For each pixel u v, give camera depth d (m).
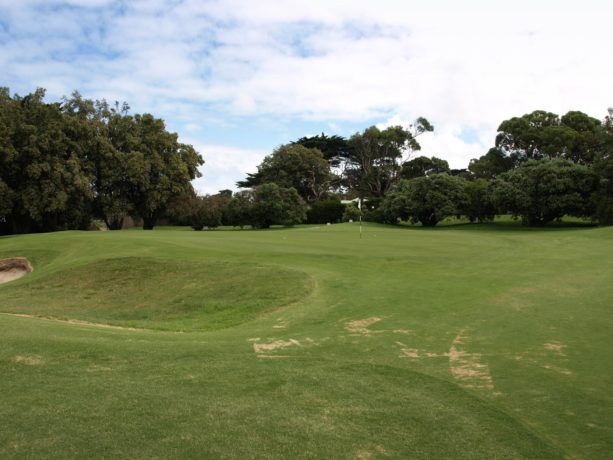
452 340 8.96
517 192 48.38
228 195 75.44
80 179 42.97
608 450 4.94
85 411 5.71
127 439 5.03
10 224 49.84
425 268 17.59
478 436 5.24
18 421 5.43
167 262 19.80
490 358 7.86
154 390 6.44
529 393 6.39
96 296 17.47
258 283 15.65
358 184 93.88
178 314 14.35
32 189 40.69
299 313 11.87
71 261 21.75
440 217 54.56
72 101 48.50
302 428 5.37
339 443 5.05
